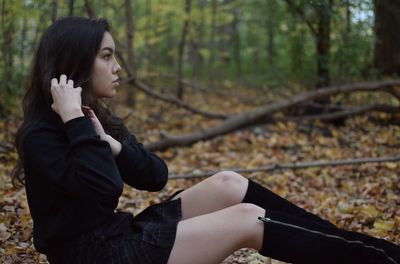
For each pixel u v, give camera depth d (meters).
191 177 4.81
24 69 6.49
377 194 4.22
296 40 7.51
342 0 6.22
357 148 5.82
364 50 6.83
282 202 2.42
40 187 2.11
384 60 8.75
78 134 2.04
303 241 2.11
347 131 6.52
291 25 7.23
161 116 7.74
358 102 7.63
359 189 4.38
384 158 5.00
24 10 5.71
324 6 6.02
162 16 9.37
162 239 2.10
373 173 4.81
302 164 5.01
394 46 8.66
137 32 8.21
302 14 6.57
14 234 3.34
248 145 6.06
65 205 2.10
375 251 2.12
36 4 5.79
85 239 2.10
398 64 8.67
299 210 2.42
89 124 2.07
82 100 2.19
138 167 2.37
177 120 7.57
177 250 2.10
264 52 11.47
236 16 11.00
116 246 2.08
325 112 6.86
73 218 2.10
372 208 3.69
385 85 6.45
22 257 3.00
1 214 3.60
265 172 4.98
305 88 8.00
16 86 6.07
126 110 7.81
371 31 7.06
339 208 3.85
